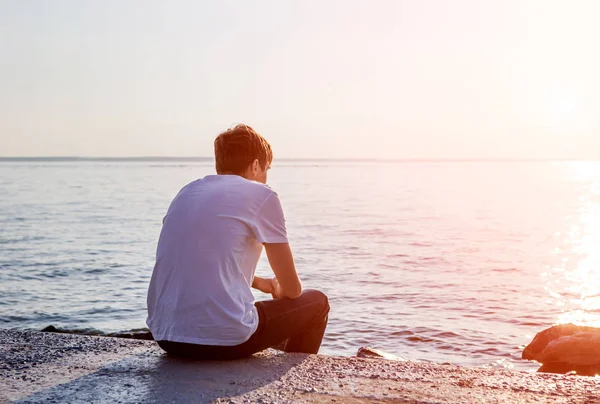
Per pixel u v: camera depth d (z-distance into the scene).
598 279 18.50
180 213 3.09
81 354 3.38
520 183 120.00
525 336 11.56
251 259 3.09
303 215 45.25
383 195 76.56
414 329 12.02
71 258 22.86
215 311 2.98
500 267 20.81
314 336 3.44
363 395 2.72
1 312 13.97
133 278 18.58
